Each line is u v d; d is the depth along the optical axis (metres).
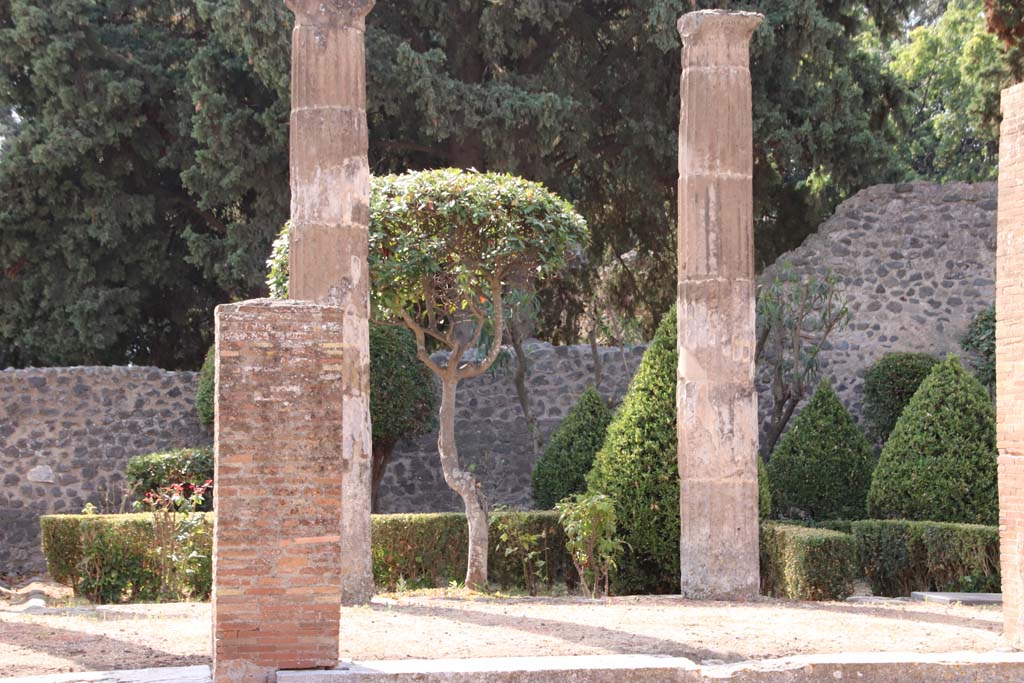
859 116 22.48
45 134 21.77
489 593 12.80
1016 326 8.78
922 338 18.98
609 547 12.66
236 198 21.64
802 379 18.00
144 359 25.42
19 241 21.81
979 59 25.98
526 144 20.73
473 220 12.37
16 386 18.31
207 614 10.37
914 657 7.80
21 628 9.11
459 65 21.77
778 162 23.55
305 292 11.73
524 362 18.58
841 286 19.22
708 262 12.11
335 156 11.81
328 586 7.19
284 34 19.80
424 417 18.55
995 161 31.44
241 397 7.17
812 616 10.20
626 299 25.89
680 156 12.41
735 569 11.91
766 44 20.98
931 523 13.16
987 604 11.66
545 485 16.88
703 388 12.09
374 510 18.53
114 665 7.61
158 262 22.98
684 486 12.17
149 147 22.66
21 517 18.08
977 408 14.87
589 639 8.66
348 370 11.67
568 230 12.86
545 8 20.97
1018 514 8.69
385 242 12.60
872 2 22.89
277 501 7.16
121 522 13.30
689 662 7.56
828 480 16.38
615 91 22.91
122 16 23.73
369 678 7.08
